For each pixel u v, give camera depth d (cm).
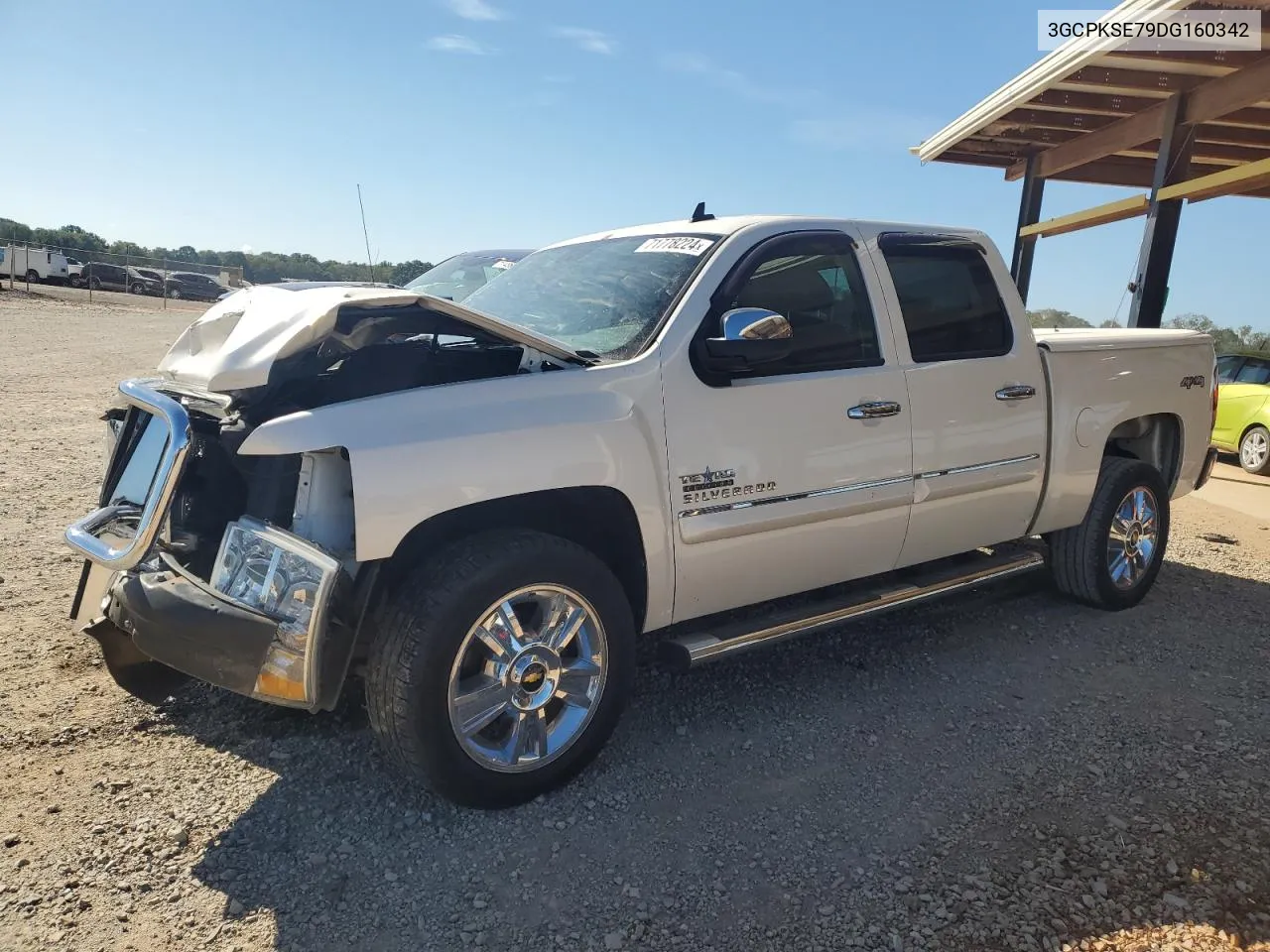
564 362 341
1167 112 1004
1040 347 482
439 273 1031
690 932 260
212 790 322
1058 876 286
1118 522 532
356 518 280
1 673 397
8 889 267
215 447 331
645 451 335
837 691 420
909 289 430
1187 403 563
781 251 388
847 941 257
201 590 298
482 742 317
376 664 298
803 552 389
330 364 360
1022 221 1327
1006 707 407
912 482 418
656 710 397
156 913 261
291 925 259
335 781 331
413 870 285
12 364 1558
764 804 325
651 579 346
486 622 307
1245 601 571
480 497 301
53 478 756
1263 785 342
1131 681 438
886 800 329
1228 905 273
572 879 282
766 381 369
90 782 323
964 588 464
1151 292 1038
